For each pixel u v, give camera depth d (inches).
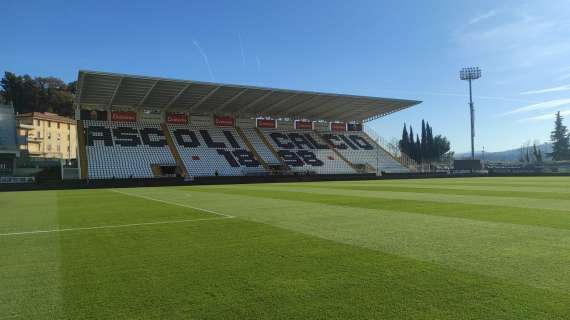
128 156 1855.3
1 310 179.3
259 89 1808.6
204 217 493.0
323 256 272.7
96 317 169.9
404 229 381.4
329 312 171.6
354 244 311.9
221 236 357.4
